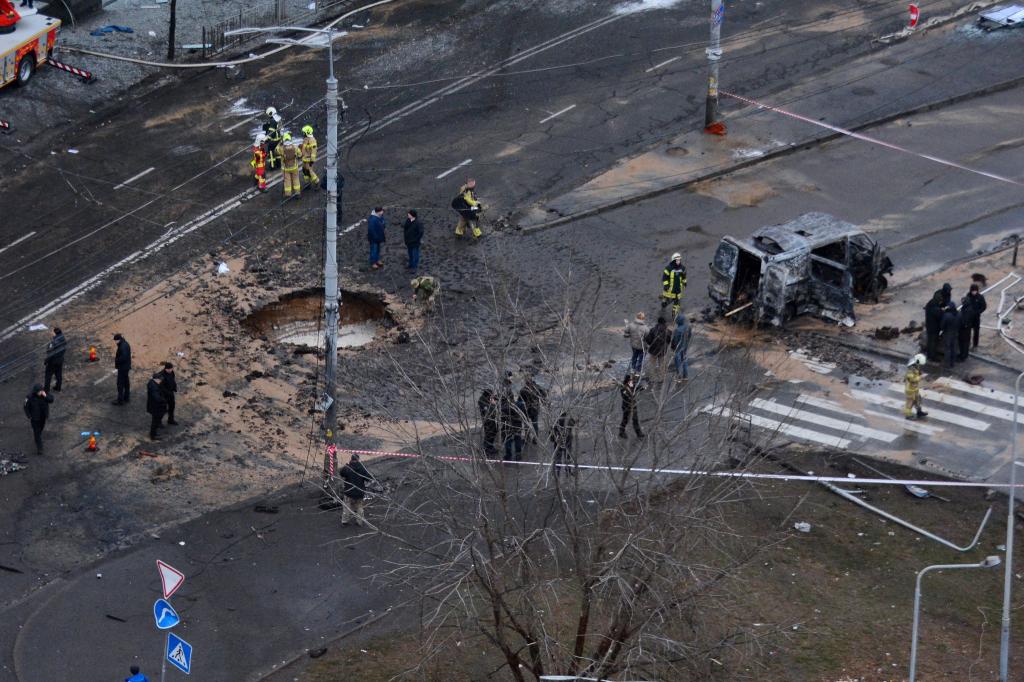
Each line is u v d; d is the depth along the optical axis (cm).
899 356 6531
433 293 6781
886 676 4653
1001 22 9706
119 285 6988
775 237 6738
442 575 4472
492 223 7581
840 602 5019
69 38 9369
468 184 7300
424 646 4247
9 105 8500
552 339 6562
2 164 8019
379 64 9219
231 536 5369
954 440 5953
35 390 5688
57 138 8312
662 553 3997
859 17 9950
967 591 5088
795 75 9162
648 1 10112
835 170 8156
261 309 6900
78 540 5322
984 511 5516
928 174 8112
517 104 8794
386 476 5669
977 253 7381
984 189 7975
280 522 5453
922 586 5109
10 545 5275
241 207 7675
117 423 6009
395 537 4597
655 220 7650
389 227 7538
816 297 6812
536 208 7725
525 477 5444
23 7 9012
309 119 8556
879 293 7019
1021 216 7712
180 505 5538
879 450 5894
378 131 8481
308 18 9844
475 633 4509
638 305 6888
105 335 6600
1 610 4956
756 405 6112
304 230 7494
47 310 6775
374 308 6981
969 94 8944
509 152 8281
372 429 6000
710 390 6122
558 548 5153
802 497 5059
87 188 7812
